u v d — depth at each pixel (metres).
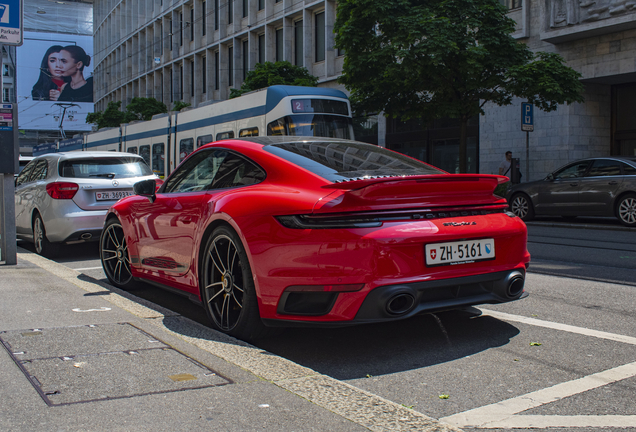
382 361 3.37
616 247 9.04
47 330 3.59
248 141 4.23
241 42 34.25
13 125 6.69
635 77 17.48
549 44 18.50
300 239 3.26
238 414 2.36
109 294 4.82
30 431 2.17
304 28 28.47
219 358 3.08
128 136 22.52
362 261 3.15
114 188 8.13
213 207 3.88
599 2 16.52
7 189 6.65
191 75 40.59
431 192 3.42
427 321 4.26
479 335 3.87
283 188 3.56
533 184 14.05
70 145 31.64
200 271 4.04
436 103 16.23
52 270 6.28
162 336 3.48
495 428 2.42
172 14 42.53
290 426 2.25
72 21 75.75
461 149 16.62
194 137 17.31
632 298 5.04
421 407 2.66
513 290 3.67
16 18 7.23
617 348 3.55
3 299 4.53
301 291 3.27
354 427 2.25
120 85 57.88
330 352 3.56
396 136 24.45
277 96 13.50
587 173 12.99
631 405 2.65
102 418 2.30
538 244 9.52
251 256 3.49
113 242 5.79
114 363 2.97
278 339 3.85
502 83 15.38
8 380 2.71
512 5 19.30
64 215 7.80
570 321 4.22
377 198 3.27
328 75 27.08
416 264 3.25
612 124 18.89
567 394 2.80
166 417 2.32
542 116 18.81
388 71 15.27
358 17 16.09
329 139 4.45
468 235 3.41
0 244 6.89
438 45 14.11
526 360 3.33
